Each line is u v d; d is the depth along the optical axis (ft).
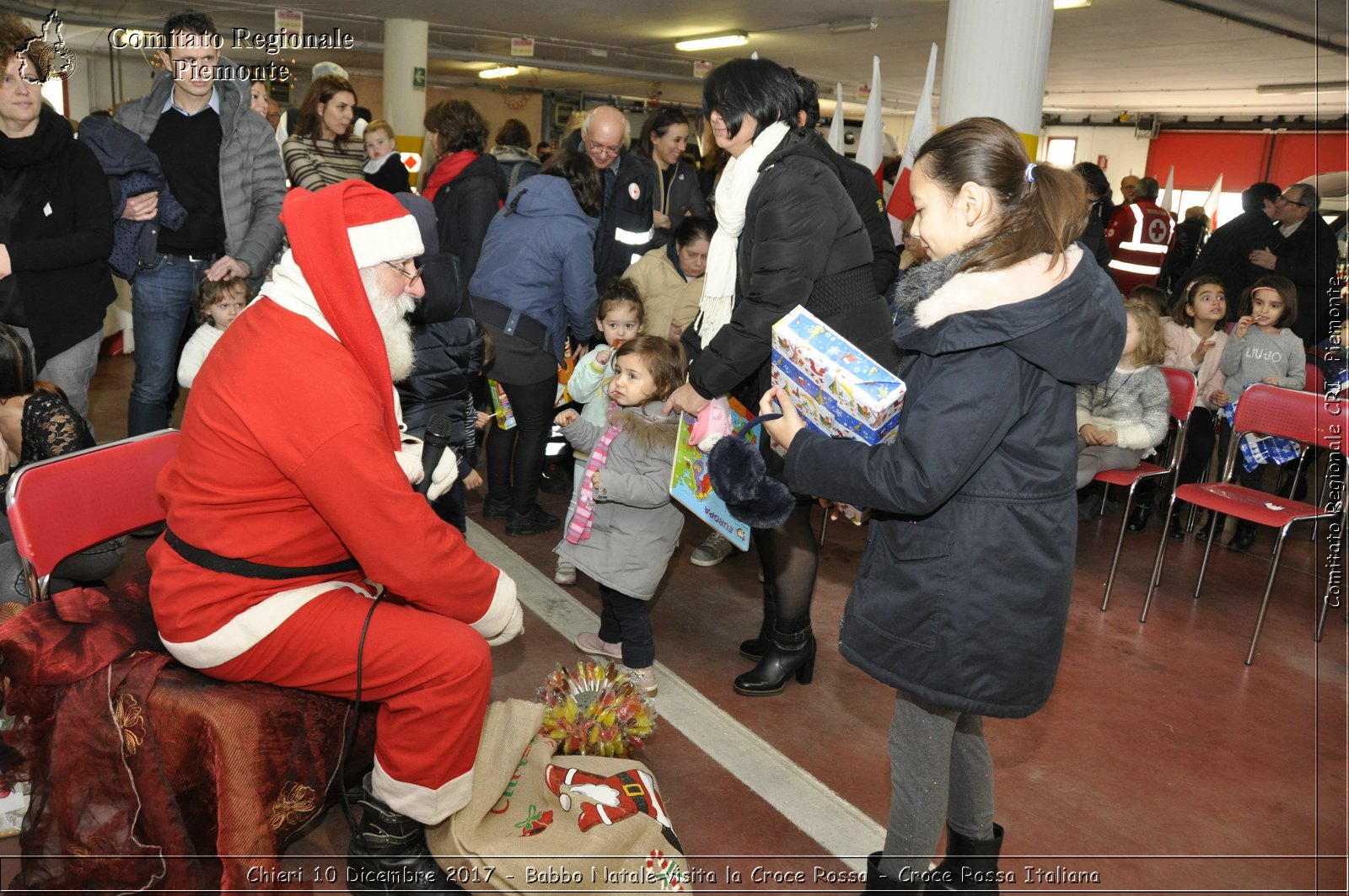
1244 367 15.52
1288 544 15.78
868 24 37.35
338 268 5.83
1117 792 8.34
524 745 7.09
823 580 12.51
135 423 11.83
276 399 5.61
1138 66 43.14
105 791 6.05
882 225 11.58
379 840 6.28
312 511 5.94
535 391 12.42
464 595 6.15
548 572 11.88
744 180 8.31
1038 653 5.37
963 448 4.99
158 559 6.00
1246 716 9.89
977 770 6.13
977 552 5.24
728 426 7.97
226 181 11.55
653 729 8.13
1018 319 4.89
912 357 5.63
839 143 19.35
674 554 13.12
